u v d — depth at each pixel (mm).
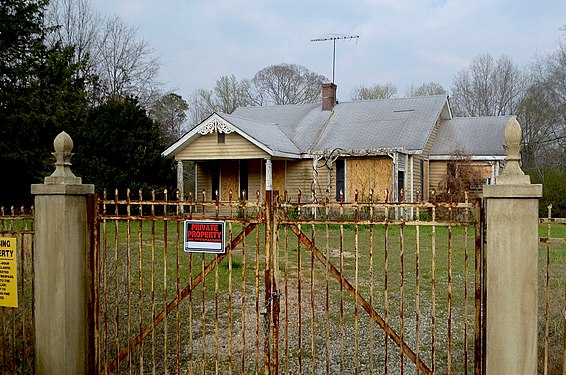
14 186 19188
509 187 3551
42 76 21000
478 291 3758
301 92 52188
